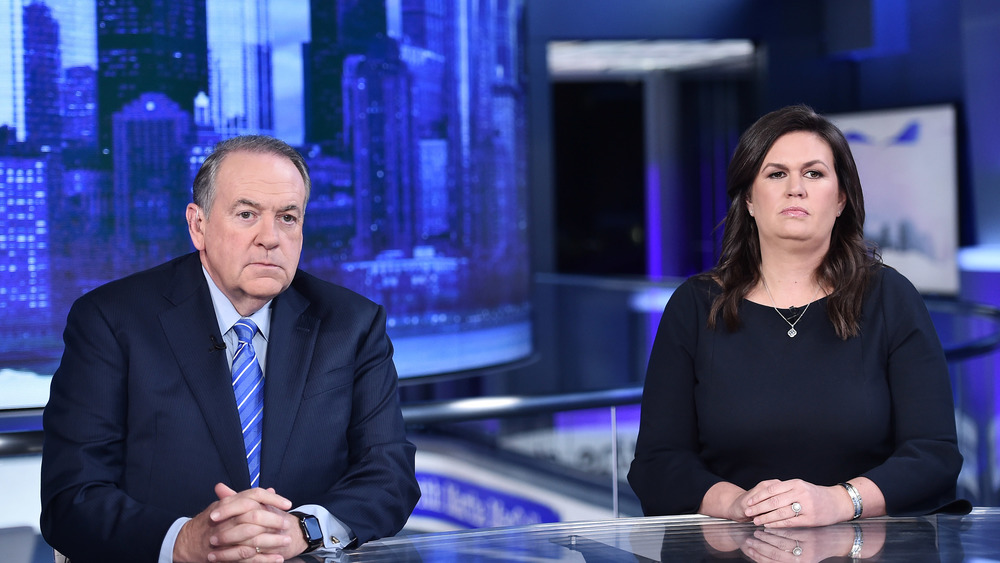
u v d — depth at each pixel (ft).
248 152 6.12
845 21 34.04
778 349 6.57
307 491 6.23
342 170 14.14
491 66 16.83
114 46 11.95
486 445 19.35
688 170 46.50
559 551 4.95
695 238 46.65
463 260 16.10
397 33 14.75
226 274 6.13
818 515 5.44
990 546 4.91
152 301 6.28
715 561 4.67
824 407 6.37
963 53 30.22
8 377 11.51
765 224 6.68
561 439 20.31
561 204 53.36
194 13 12.46
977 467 18.29
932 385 6.35
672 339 6.89
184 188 12.42
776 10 35.63
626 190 51.72
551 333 34.60
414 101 15.08
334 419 6.37
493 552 4.97
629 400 10.72
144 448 6.01
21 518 8.41
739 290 6.78
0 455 7.92
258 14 13.00
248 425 6.25
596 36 34.42
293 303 6.59
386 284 14.83
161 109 12.23
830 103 36.27
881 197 33.12
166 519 5.48
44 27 11.51
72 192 11.78
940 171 31.19
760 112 36.24
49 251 11.68
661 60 41.86
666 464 6.46
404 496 6.31
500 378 27.45
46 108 11.59
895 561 4.61
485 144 16.66
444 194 15.71
